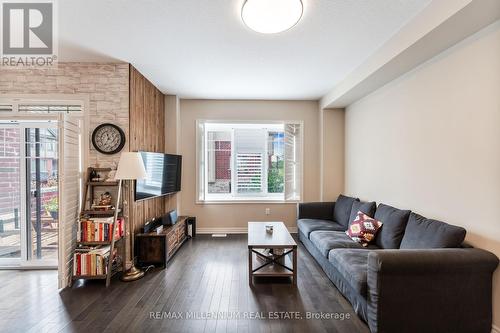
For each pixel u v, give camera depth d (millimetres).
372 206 3277
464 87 2086
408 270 1819
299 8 1997
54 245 3242
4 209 3256
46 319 2115
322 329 1980
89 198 3039
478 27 1896
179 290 2590
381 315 1846
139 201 3420
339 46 2670
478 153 1974
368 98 3730
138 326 2016
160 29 2355
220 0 1942
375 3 1963
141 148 3496
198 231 4766
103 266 2732
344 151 4656
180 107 4742
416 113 2689
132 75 3203
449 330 1852
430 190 2494
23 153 3164
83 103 3102
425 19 2002
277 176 4965
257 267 3033
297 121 4836
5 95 3102
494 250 1861
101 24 2275
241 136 4926
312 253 3449
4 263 3207
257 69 3295
